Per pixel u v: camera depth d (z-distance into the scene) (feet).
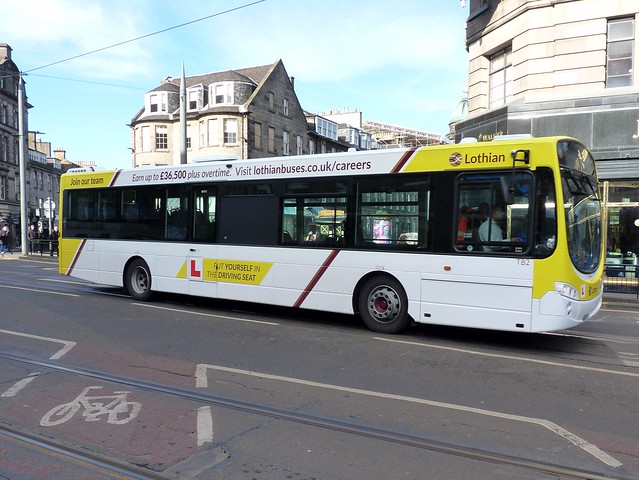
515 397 18.15
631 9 51.26
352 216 29.60
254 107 138.51
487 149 25.86
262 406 16.92
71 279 54.08
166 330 28.84
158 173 38.47
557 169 24.23
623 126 51.49
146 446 13.83
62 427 15.07
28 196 199.93
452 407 17.04
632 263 52.03
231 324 30.99
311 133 166.40
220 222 34.99
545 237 24.32
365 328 30.42
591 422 15.88
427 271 27.09
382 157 28.84
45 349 24.03
